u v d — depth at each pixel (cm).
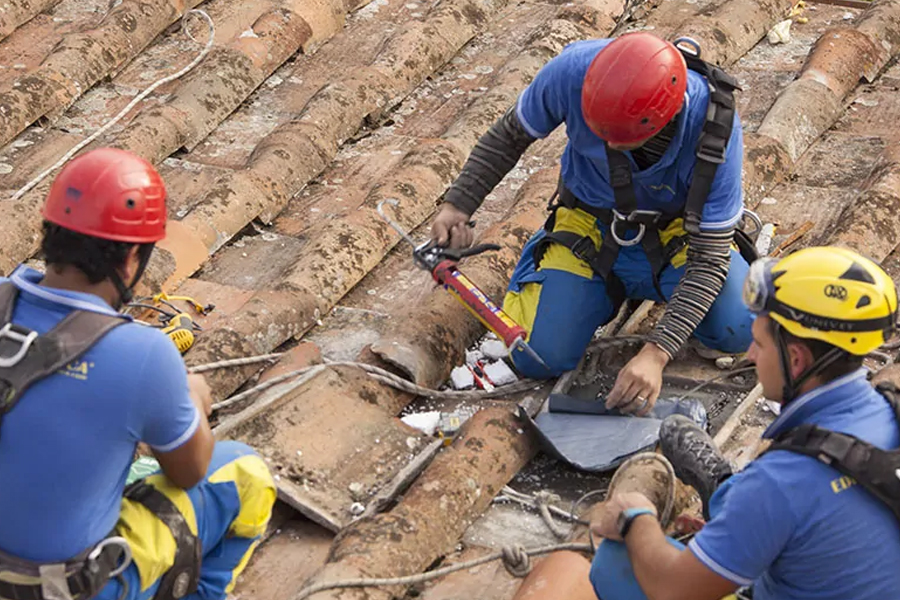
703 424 405
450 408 429
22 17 660
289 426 399
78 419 255
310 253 486
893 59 664
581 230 427
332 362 426
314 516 369
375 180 560
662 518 358
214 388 416
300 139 561
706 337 428
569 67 388
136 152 550
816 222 526
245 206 521
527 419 398
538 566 339
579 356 430
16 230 489
